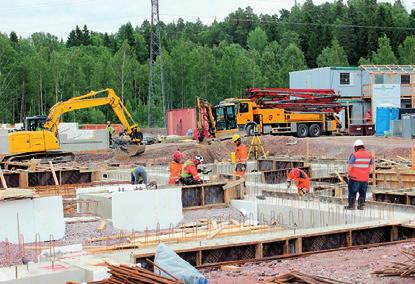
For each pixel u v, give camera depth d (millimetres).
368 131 46781
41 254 11586
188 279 9039
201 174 24438
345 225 14031
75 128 53000
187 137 51094
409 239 13664
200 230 14883
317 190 20109
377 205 16766
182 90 87438
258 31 126625
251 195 20578
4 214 14727
